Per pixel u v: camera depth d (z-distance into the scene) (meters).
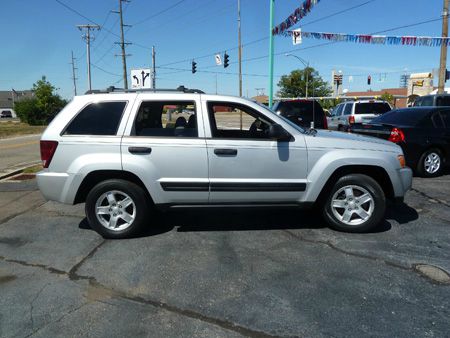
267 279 3.71
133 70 16.45
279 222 5.38
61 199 4.71
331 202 4.91
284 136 4.64
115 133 4.66
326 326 2.94
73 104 4.76
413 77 56.25
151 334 2.88
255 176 4.71
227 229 5.13
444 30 18.02
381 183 5.14
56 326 2.98
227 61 29.17
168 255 4.30
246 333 2.87
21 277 3.81
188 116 4.81
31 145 18.58
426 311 3.12
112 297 3.41
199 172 4.66
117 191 4.74
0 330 2.94
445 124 8.44
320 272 3.84
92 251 4.45
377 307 3.19
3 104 117.62
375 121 9.41
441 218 5.49
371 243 4.58
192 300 3.34
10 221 5.61
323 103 63.16
